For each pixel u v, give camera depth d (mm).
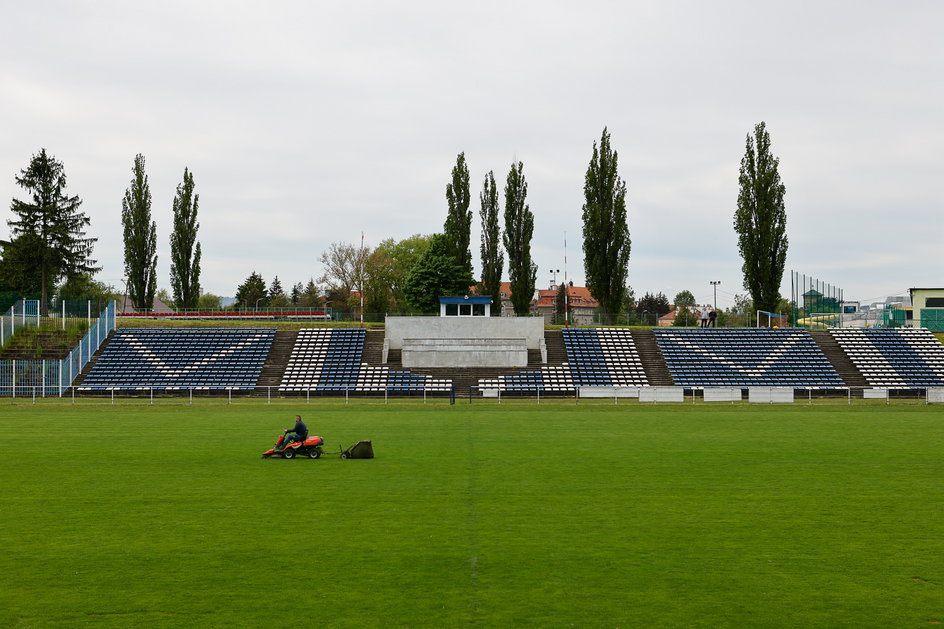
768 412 61188
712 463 33812
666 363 86625
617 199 103875
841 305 112625
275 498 26109
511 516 23578
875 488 28188
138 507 24750
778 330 94250
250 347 87062
